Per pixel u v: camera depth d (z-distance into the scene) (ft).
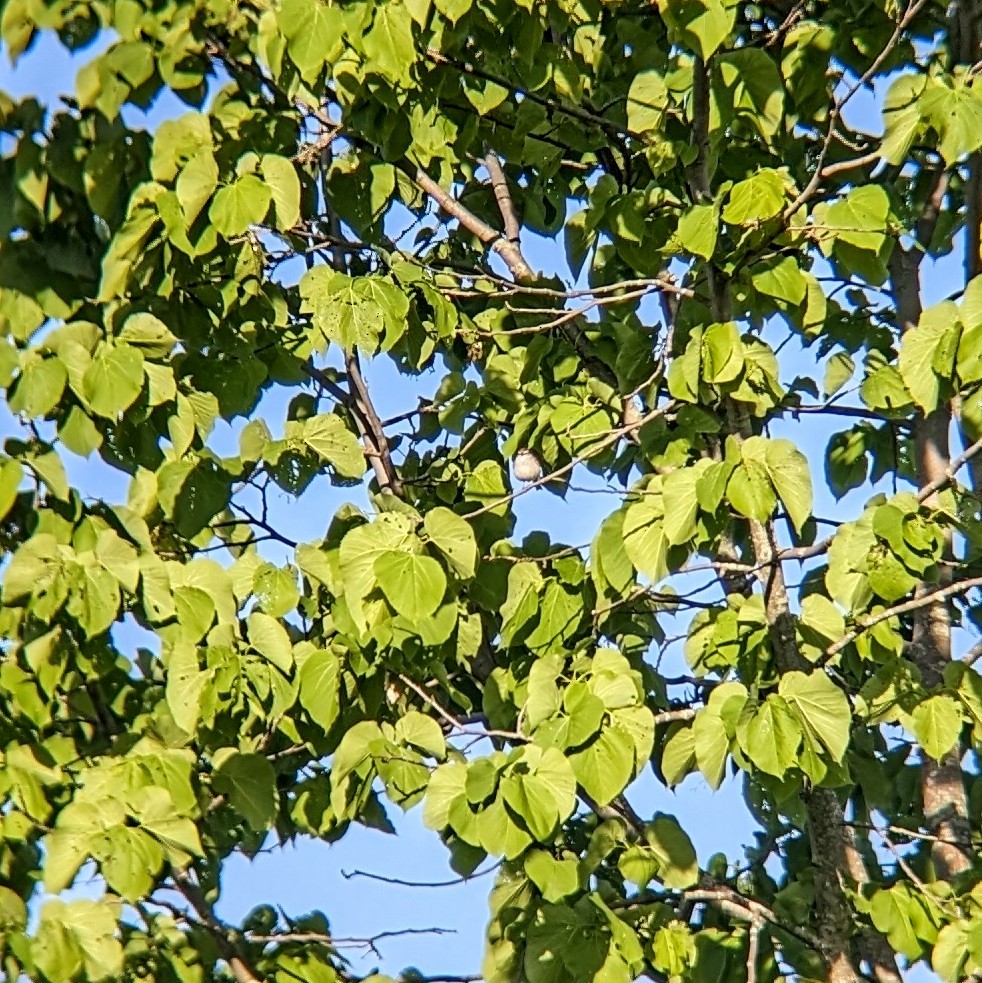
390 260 53.83
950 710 50.98
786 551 49.37
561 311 53.52
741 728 44.86
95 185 49.83
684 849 50.75
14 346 47.50
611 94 58.75
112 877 45.03
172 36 50.83
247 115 52.13
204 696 49.32
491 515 58.29
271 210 50.24
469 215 61.00
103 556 48.37
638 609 57.41
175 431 49.24
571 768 46.03
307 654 51.78
